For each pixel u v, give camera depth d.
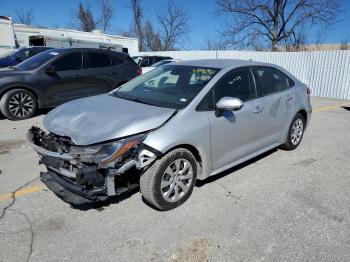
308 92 5.65
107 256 2.84
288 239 3.08
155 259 2.81
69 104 4.06
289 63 14.46
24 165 4.83
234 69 4.27
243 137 4.25
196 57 21.16
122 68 9.16
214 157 3.88
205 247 2.96
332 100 12.09
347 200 3.83
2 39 17.47
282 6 31.86
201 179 3.85
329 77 12.91
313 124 7.54
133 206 3.62
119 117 3.39
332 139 6.27
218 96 3.91
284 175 4.51
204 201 3.74
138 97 4.09
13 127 7.02
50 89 7.90
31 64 8.07
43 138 3.64
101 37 22.88
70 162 3.10
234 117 4.02
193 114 3.60
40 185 4.15
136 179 3.44
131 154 3.14
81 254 2.86
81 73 8.34
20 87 7.54
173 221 3.35
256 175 4.49
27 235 3.10
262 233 3.16
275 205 3.69
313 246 2.98
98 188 3.08
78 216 3.43
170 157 3.37
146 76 4.73
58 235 3.11
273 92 4.81
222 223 3.32
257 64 4.71
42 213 3.48
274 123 4.80
